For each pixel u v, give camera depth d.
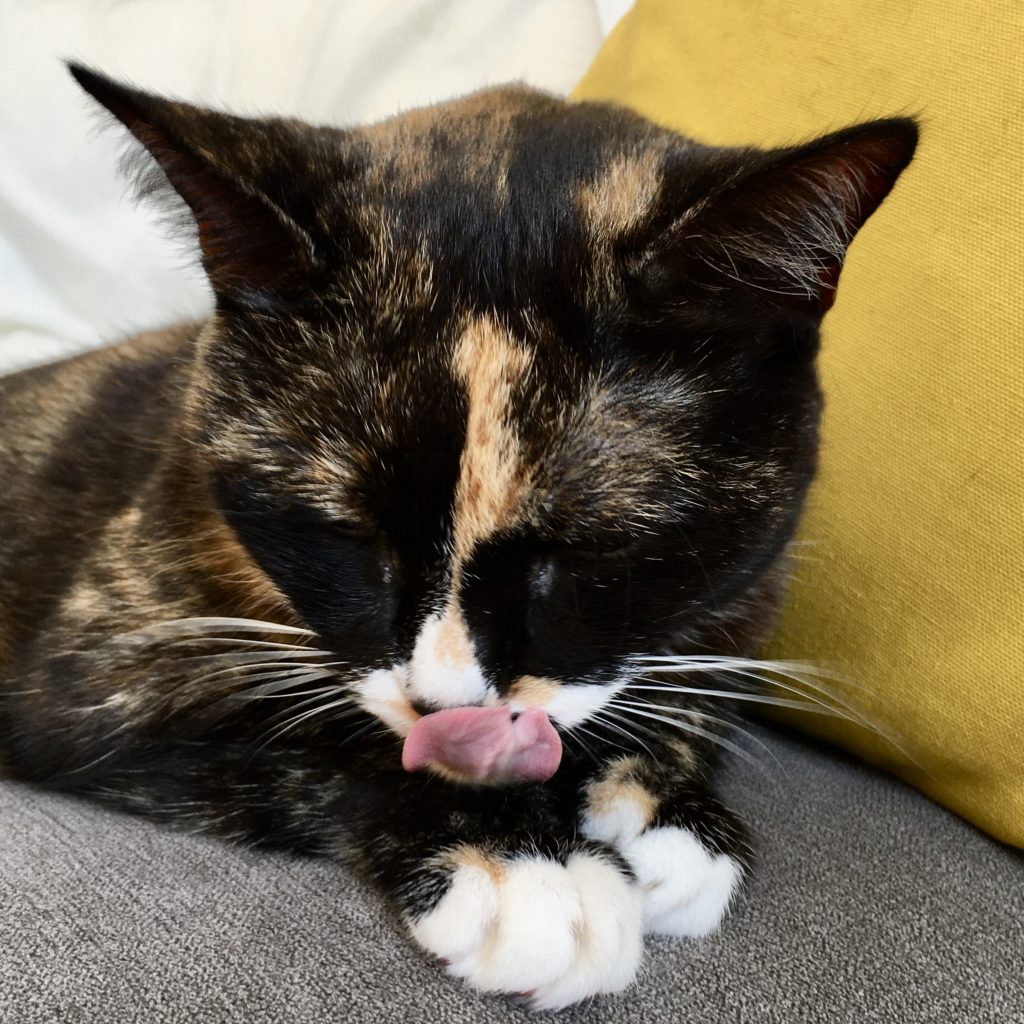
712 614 0.22
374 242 0.19
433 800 0.19
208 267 0.20
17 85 0.38
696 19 0.29
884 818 0.22
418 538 0.19
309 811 0.20
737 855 0.19
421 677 0.19
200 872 0.18
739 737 0.25
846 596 0.23
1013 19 0.22
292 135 0.20
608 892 0.18
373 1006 0.16
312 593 0.21
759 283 0.19
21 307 0.40
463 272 0.19
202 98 0.38
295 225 0.19
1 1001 0.15
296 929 0.17
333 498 0.19
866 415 0.23
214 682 0.22
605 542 0.19
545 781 0.20
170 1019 0.15
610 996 0.17
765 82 0.26
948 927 0.18
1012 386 0.21
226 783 0.21
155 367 0.28
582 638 0.20
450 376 0.19
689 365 0.19
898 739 0.22
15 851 0.18
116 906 0.17
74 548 0.26
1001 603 0.21
